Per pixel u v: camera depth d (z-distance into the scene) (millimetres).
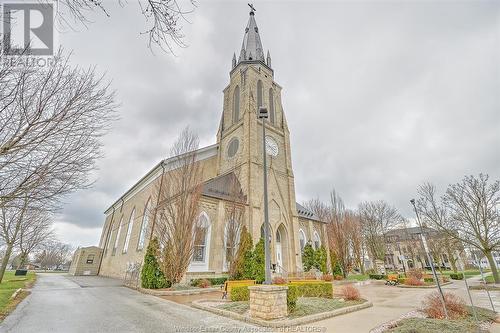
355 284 27484
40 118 6250
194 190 20766
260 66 38469
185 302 13680
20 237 20906
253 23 44062
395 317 9977
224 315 10172
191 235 19609
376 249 48344
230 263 22016
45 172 6355
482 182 25000
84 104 6750
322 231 37625
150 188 28672
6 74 5539
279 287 9242
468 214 25047
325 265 32094
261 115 12664
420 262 62250
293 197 32844
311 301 11883
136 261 25984
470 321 8812
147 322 9086
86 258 41375
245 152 30859
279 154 34656
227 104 39188
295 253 29781
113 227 42062
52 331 7828
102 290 18359
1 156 6043
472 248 27672
